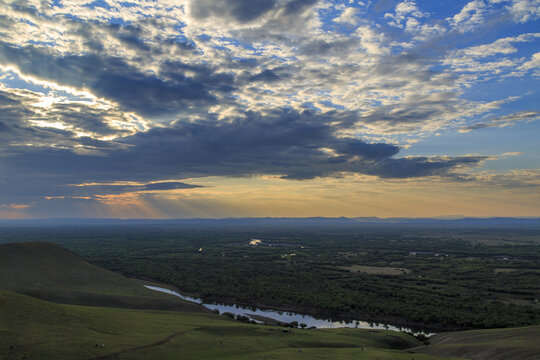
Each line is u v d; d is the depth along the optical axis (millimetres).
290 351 61656
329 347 69688
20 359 46719
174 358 53938
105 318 71062
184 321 81438
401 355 62094
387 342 81875
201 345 61156
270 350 62156
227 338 67875
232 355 57125
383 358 58469
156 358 53156
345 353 61844
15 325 56562
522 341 67812
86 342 55188
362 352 63188
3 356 46906
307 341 71625
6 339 51375
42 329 57406
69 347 52219
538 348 61062
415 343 86812
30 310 63750
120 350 53906
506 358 60938
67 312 68562
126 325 68688
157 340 60875
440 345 75938
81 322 64750
